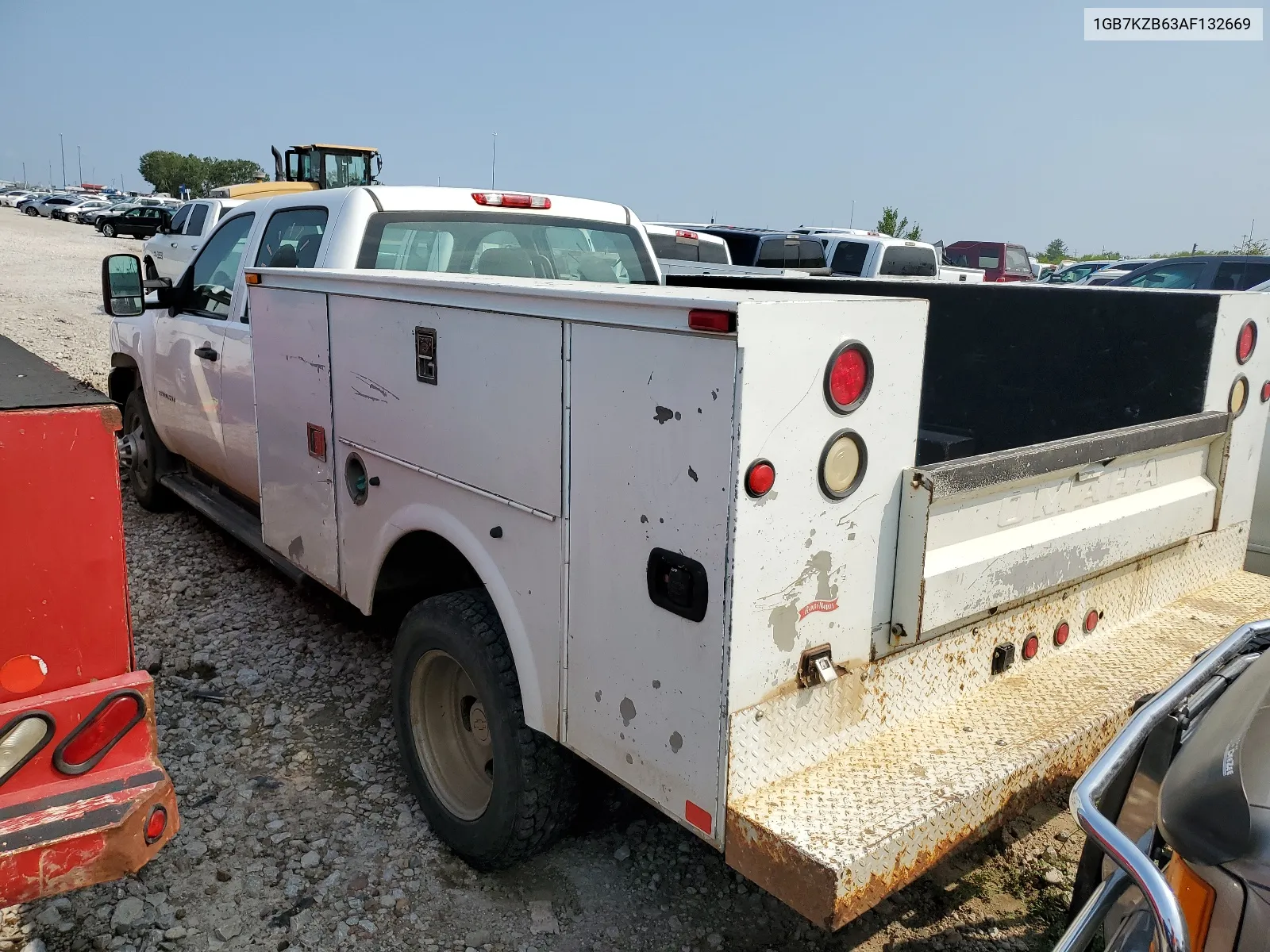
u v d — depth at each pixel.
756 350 1.90
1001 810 2.19
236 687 4.21
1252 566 4.20
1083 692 2.61
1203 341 3.14
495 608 2.89
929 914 2.91
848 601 2.20
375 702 4.12
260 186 18.98
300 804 3.39
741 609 1.99
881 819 2.00
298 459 3.80
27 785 2.04
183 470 6.20
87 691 2.08
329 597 5.21
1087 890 2.29
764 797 2.08
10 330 14.09
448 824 3.07
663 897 2.96
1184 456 3.13
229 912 2.84
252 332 4.01
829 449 2.07
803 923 2.85
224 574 5.51
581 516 2.35
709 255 13.46
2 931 2.71
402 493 3.13
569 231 4.70
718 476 1.96
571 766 2.79
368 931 2.79
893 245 14.91
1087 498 2.77
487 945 2.74
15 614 2.01
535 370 2.44
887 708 2.35
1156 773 2.12
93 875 2.04
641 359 2.11
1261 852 1.50
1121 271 16.05
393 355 3.06
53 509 2.02
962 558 2.38
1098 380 3.46
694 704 2.09
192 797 3.40
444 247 4.29
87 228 44.78
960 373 3.93
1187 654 2.85
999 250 23.23
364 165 21.55
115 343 6.50
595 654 2.36
